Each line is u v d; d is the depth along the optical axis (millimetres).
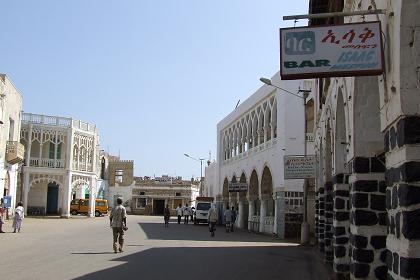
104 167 81750
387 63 6340
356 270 9008
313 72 6496
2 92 34906
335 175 13508
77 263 14562
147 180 88875
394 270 5887
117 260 15641
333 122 13945
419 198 5426
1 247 19219
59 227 35250
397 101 5762
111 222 18359
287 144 32344
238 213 44469
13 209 39469
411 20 5598
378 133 9141
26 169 51906
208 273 13570
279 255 19938
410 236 5395
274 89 34812
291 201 32219
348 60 6414
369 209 9102
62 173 53875
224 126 50219
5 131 36625
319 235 21766
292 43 6609
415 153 5492
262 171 36969
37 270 12867
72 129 54719
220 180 51344
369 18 7812
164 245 22438
